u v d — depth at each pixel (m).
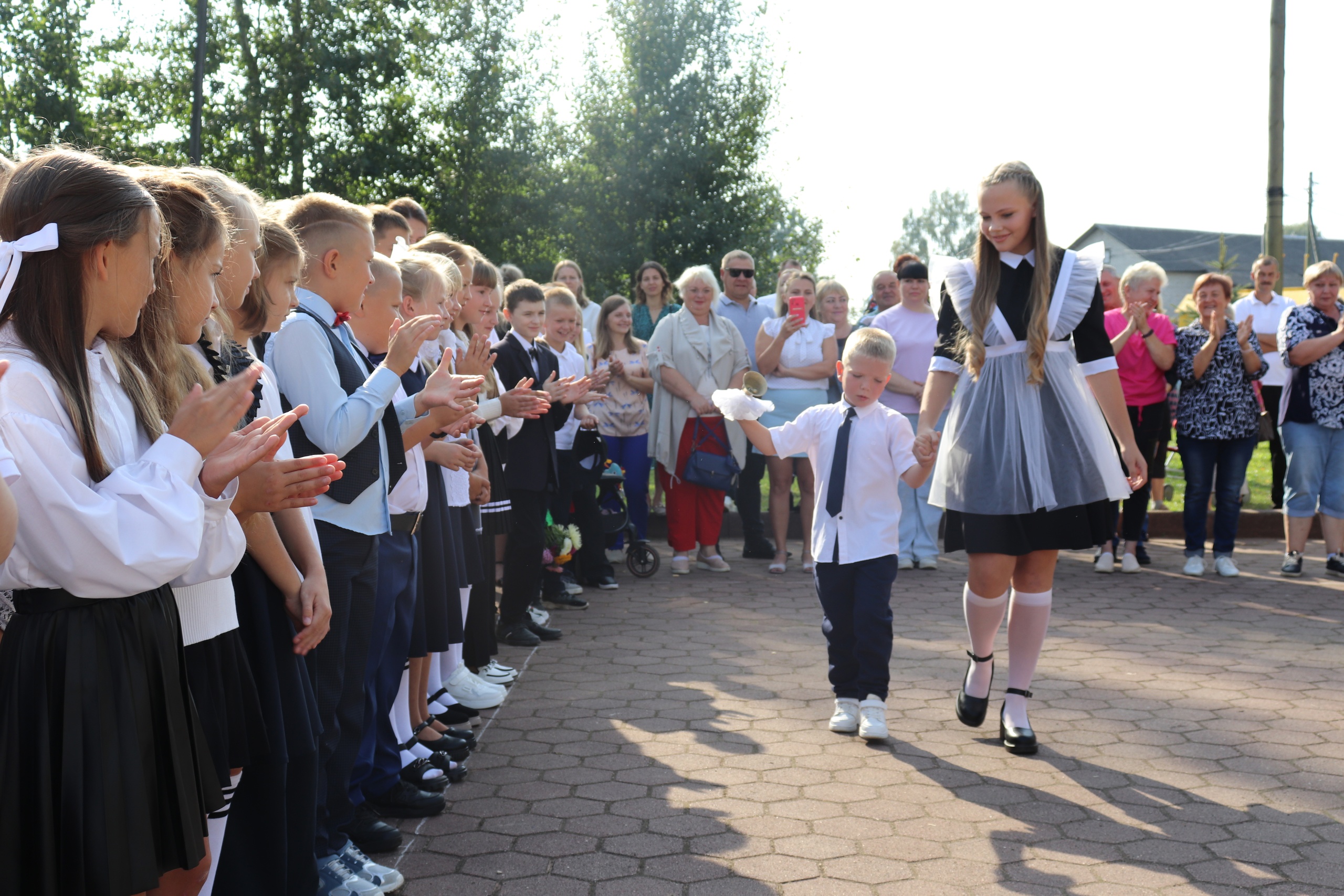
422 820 3.38
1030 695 4.25
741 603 6.88
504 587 5.75
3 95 23.81
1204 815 3.43
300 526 2.52
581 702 4.70
